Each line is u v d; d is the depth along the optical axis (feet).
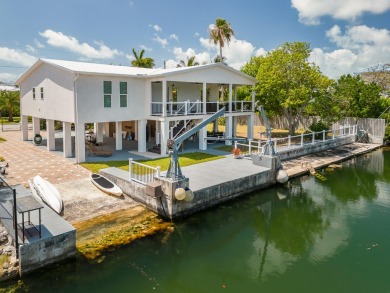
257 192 53.26
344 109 102.06
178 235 37.29
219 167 57.00
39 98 74.90
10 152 71.46
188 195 39.50
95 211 40.81
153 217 40.57
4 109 151.53
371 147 93.40
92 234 35.22
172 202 39.55
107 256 31.63
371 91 101.30
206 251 34.94
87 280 28.12
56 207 38.47
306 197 52.47
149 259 32.12
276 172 57.06
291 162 71.61
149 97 71.20
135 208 42.68
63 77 63.21
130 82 68.85
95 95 63.10
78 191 46.75
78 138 61.31
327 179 62.23
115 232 36.09
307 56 89.86
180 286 28.58
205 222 41.57
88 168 58.03
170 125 82.64
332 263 32.96
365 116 102.37
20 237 28.17
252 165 58.65
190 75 72.54
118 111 67.41
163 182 40.16
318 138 95.09
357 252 35.27
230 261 33.12
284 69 88.74
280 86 88.38
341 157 78.69
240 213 45.37
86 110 62.08
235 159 64.39
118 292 27.04
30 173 54.24
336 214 45.93
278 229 41.01
